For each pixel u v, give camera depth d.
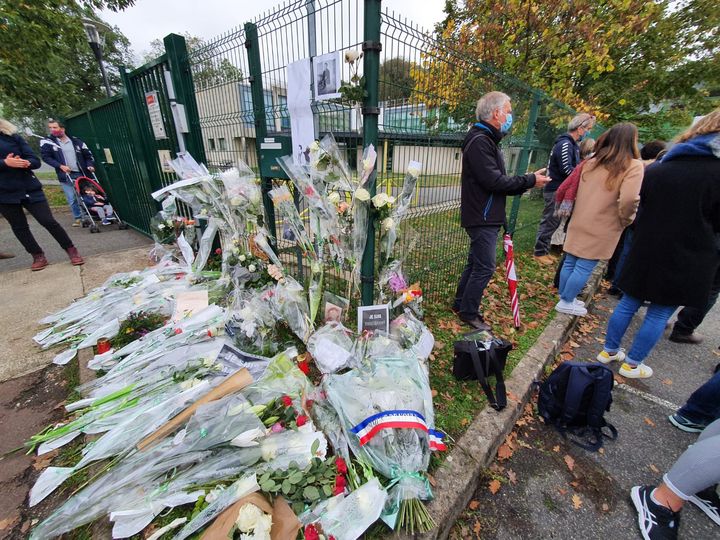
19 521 1.30
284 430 1.48
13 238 5.25
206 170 2.87
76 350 2.28
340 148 2.09
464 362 2.07
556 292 3.50
